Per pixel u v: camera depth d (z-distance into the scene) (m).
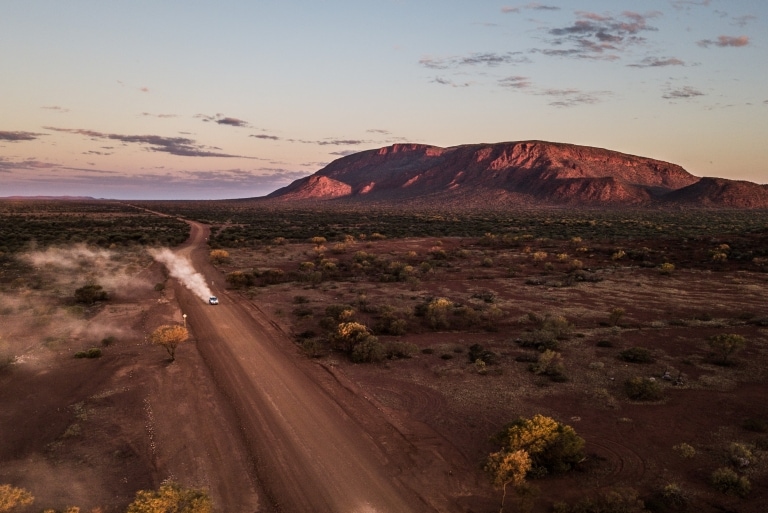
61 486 21.03
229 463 23.20
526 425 23.00
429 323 47.94
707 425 26.20
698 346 39.44
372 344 37.53
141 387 31.83
